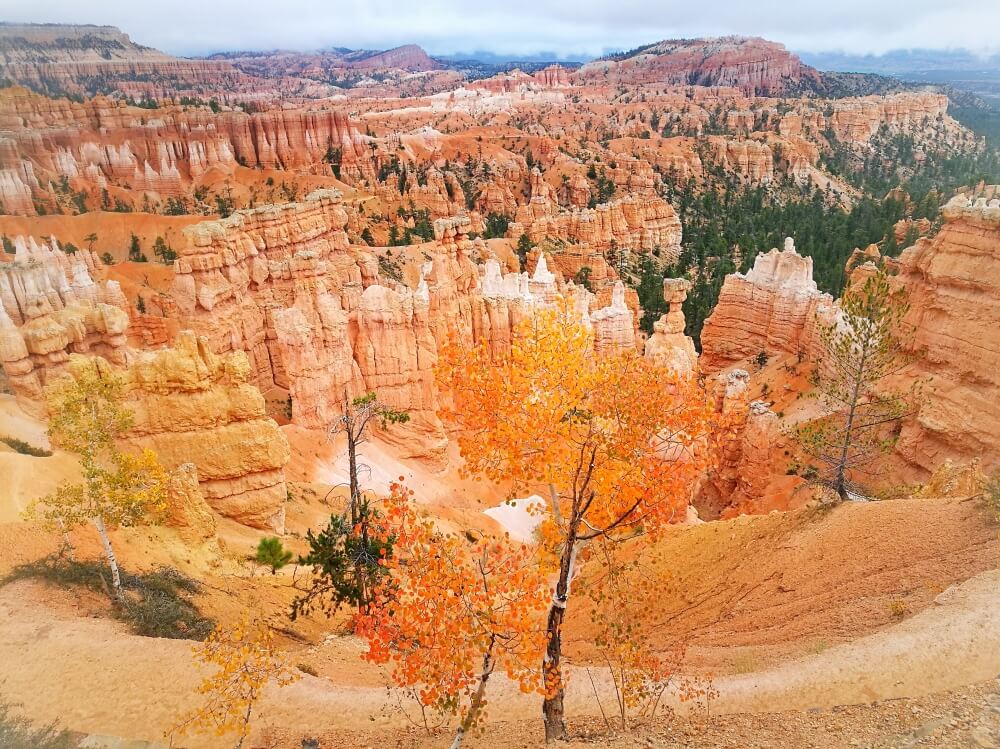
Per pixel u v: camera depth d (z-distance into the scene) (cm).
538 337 2286
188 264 6216
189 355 3631
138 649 2280
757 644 2427
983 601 2019
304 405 5541
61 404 2530
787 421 5681
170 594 2720
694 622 2808
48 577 2509
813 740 1606
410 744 2014
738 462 5378
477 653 2394
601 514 2184
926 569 2391
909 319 4784
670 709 1997
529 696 2362
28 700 1997
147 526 3066
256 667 1972
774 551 2950
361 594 2555
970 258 4388
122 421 2622
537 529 2655
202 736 1983
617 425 2102
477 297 6994
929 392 4525
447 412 2384
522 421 2217
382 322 5994
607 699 2264
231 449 3694
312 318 5675
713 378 7194
